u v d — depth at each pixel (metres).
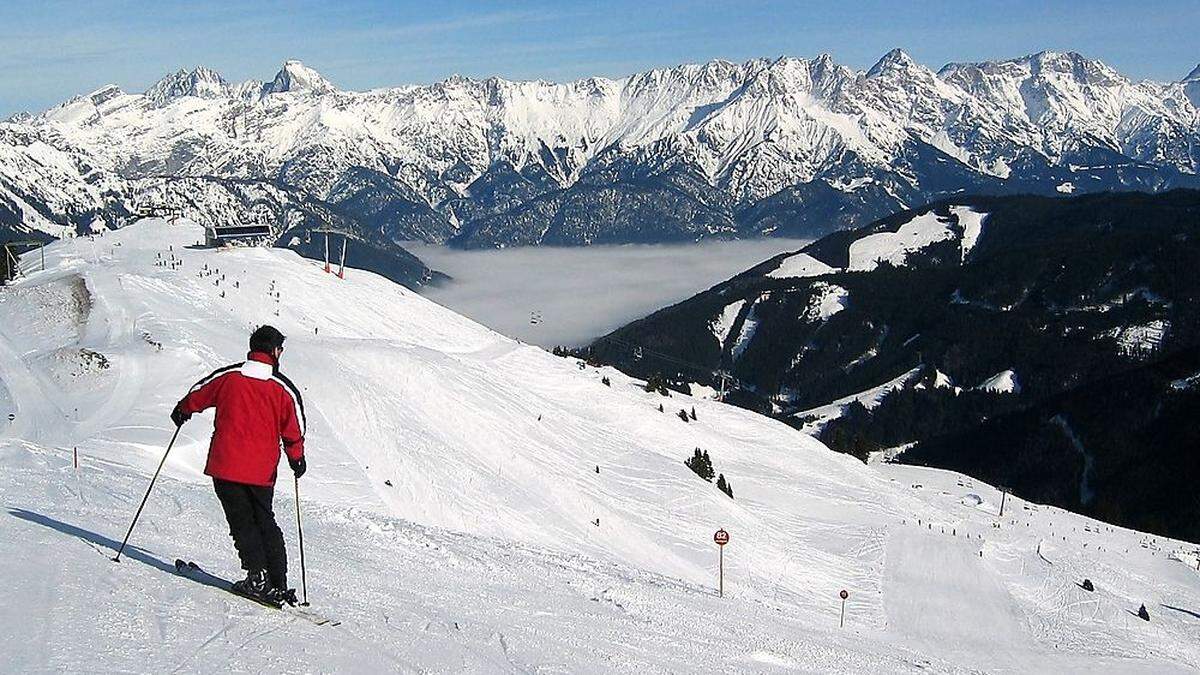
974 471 144.38
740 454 78.12
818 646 12.66
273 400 7.68
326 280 91.44
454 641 7.98
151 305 67.38
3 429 36.88
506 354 85.75
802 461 80.69
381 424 45.81
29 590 7.31
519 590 11.52
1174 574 67.06
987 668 35.78
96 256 93.75
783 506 65.44
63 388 44.56
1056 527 76.75
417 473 41.19
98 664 6.00
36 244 106.50
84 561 8.41
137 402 41.44
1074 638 45.16
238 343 60.19
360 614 8.29
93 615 6.93
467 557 13.62
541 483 48.00
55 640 6.31
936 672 13.47
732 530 52.19
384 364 57.47
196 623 7.09
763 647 11.20
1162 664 41.84
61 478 14.59
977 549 60.81
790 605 40.88
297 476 7.93
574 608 11.05
